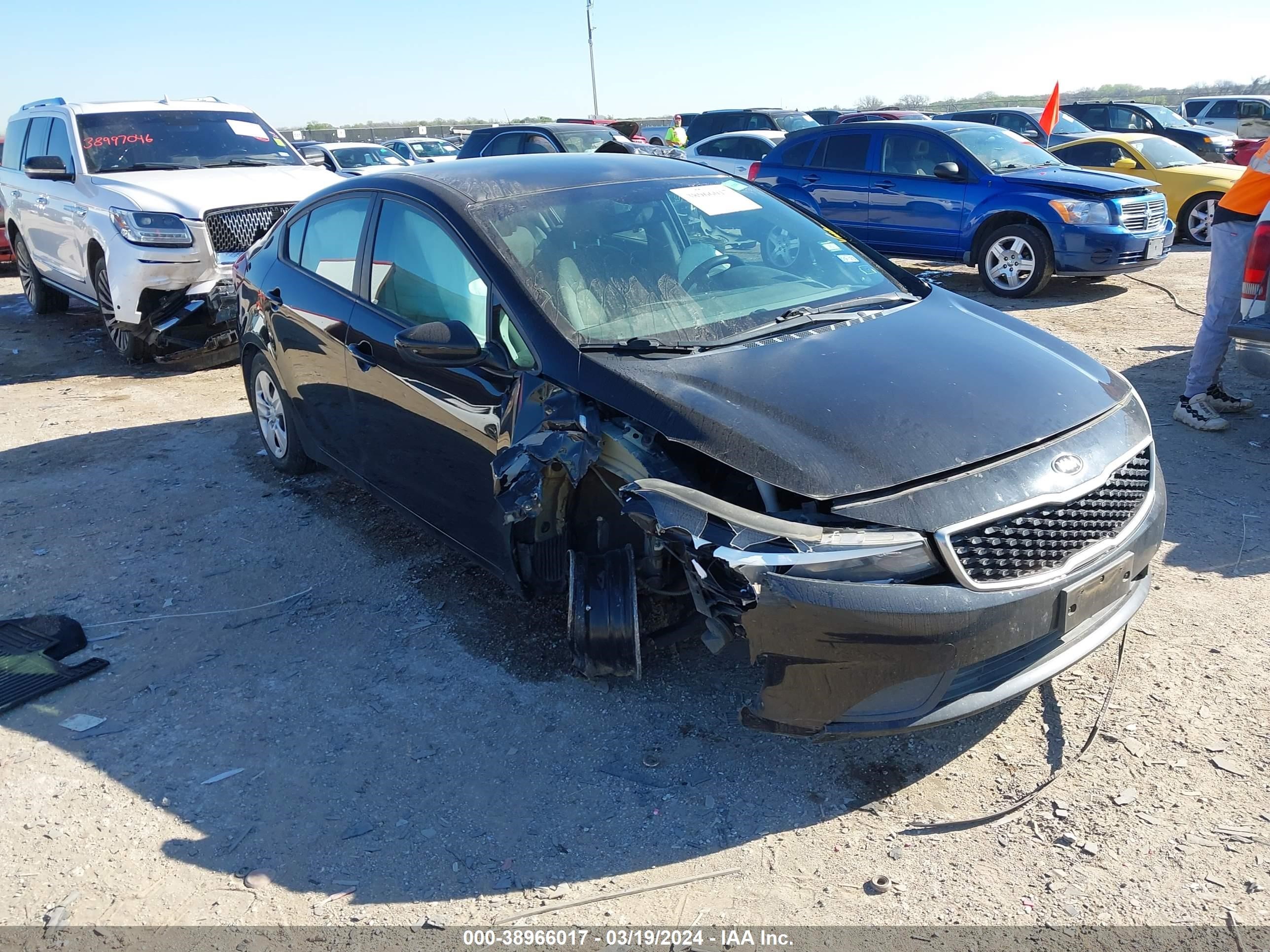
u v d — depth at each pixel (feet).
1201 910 8.16
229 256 25.72
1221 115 76.69
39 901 8.86
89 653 12.91
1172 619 12.38
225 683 12.10
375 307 14.05
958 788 9.74
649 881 8.80
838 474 9.03
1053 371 10.93
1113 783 9.65
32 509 17.47
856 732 9.00
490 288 11.87
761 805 9.66
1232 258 17.72
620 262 12.39
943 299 13.19
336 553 15.40
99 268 26.91
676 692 11.44
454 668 12.16
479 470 11.87
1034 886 8.52
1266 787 9.45
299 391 16.34
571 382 10.66
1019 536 9.06
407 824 9.61
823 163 38.29
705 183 14.61
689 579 9.60
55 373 27.32
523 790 10.01
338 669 12.29
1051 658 9.49
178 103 31.07
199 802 10.05
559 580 12.06
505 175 13.83
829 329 11.71
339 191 15.61
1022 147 35.86
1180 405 19.24
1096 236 30.94
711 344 11.17
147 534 16.34
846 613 8.56
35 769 10.68
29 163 28.32
